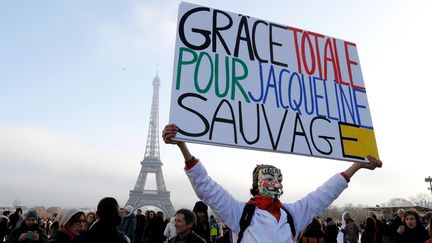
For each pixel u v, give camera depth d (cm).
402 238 1080
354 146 632
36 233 941
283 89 623
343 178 554
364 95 691
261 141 568
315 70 668
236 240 463
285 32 673
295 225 493
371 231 1402
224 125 554
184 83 558
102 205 676
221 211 463
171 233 1535
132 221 1923
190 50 585
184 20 603
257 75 614
